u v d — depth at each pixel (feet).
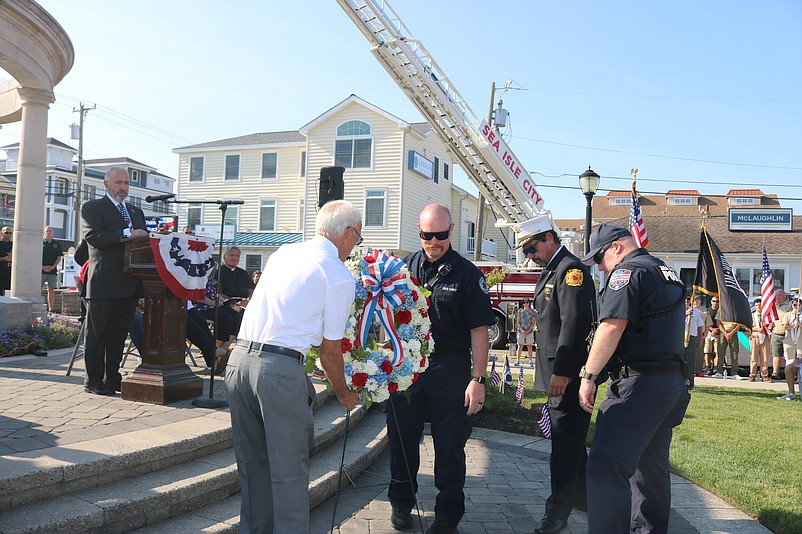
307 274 9.68
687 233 81.76
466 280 12.92
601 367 11.21
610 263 12.49
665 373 11.28
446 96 45.60
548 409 13.85
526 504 14.97
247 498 10.08
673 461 18.30
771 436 22.08
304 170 96.48
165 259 15.61
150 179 176.04
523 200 50.42
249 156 99.81
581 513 14.71
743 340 46.75
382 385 11.79
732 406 29.35
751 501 14.84
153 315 16.61
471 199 112.98
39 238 31.50
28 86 30.73
